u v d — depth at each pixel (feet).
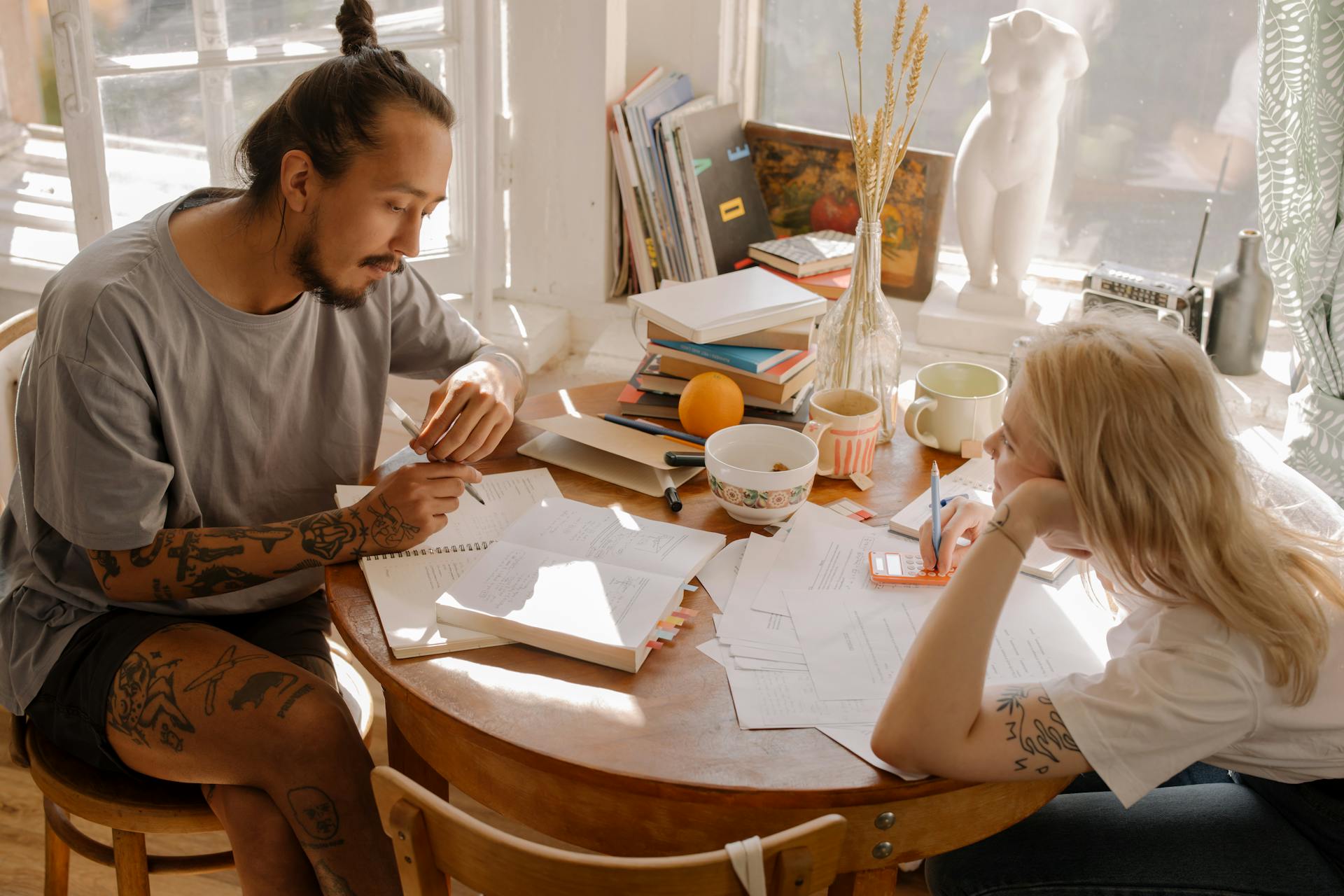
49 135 9.82
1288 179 5.77
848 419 4.68
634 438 4.99
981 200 7.07
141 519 4.17
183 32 6.69
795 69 7.89
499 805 3.63
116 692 4.26
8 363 5.12
